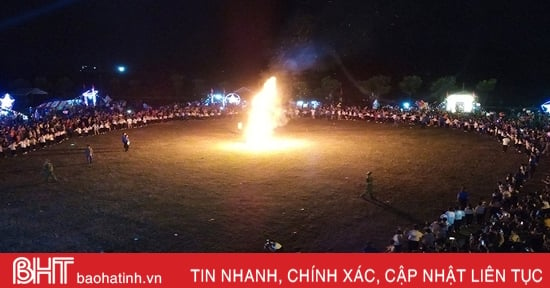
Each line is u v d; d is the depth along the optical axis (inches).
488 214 934.4
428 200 1043.3
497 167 1333.7
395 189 1126.4
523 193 1077.1
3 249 780.6
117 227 886.4
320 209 984.9
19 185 1175.0
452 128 2090.3
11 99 2679.6
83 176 1263.5
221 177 1243.8
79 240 823.1
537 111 2397.9
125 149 1624.0
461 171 1294.3
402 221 916.0
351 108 2529.5
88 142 1812.3
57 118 2004.2
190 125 2356.1
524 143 1525.6
